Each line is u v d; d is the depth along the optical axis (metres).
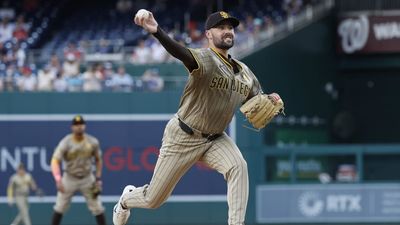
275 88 88.38
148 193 32.28
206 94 30.34
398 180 77.62
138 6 105.50
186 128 31.05
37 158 77.44
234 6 103.06
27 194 72.25
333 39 98.69
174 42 28.97
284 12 99.38
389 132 100.88
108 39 98.88
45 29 99.06
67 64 83.81
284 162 77.44
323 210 76.94
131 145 77.50
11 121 77.50
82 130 55.19
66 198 56.31
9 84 80.69
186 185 77.25
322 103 96.81
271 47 88.31
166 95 77.62
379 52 98.00
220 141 31.61
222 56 30.62
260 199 76.62
